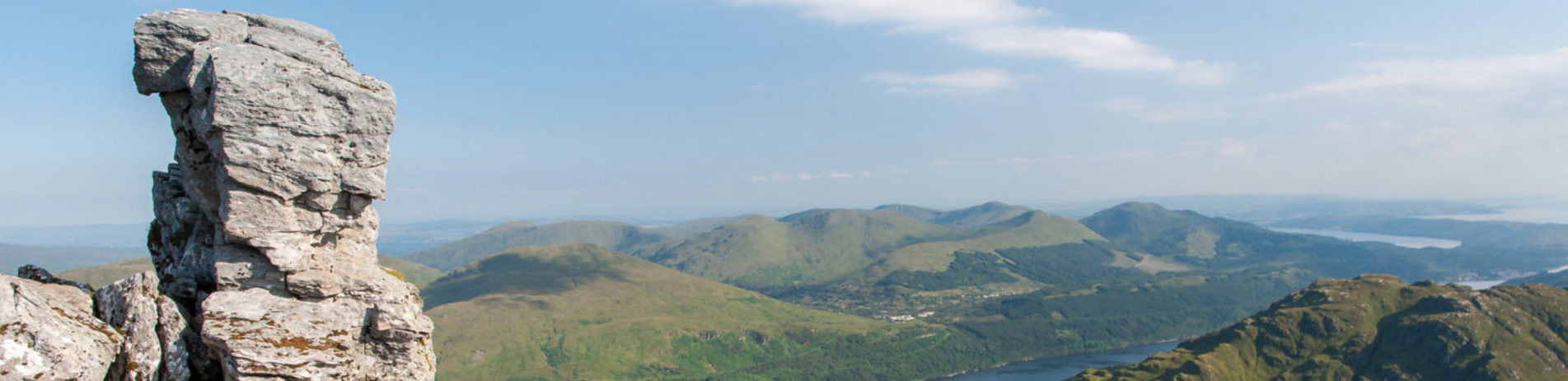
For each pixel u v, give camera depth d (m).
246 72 38.34
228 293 40.34
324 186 40.47
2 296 35.66
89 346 36.97
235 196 39.03
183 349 40.06
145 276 40.69
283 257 40.38
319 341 40.38
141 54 40.59
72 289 40.44
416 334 42.69
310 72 39.94
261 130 38.78
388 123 42.25
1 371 33.69
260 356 38.56
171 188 45.81
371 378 42.31
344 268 42.59
